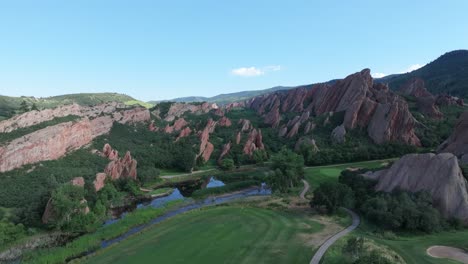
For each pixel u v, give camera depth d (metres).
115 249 77.00
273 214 97.75
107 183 128.62
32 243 83.88
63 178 123.56
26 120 156.00
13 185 114.88
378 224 84.38
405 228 79.62
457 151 111.62
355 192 100.50
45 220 92.38
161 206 114.88
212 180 159.00
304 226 85.19
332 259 62.81
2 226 85.06
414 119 173.38
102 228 93.25
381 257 55.62
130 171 143.50
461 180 85.19
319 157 165.25
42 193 101.25
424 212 78.12
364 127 186.12
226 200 123.50
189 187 149.62
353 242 62.00
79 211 95.56
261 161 183.38
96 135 192.12
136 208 116.69
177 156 180.38
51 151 143.25
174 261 67.50
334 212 95.38
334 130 191.88
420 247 68.94
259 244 73.94
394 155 157.38
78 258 74.19
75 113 199.62
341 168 150.88
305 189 126.88
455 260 61.84
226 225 89.00
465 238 72.12
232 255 68.75
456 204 82.00
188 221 95.19
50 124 155.25
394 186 95.25
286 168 132.62
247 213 100.19
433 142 163.00
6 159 123.81
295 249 70.12
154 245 77.25
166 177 163.88
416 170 93.62
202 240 78.38
